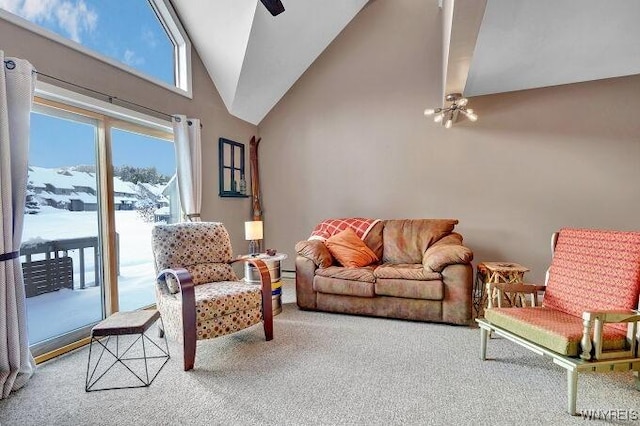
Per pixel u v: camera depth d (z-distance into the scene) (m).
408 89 4.42
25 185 2.10
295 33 4.09
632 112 3.68
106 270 2.95
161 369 2.25
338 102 4.73
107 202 2.96
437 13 4.28
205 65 4.11
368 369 2.22
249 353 2.48
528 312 2.21
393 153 4.50
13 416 1.75
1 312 1.95
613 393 1.91
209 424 1.68
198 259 2.91
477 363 2.30
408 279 3.12
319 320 3.22
